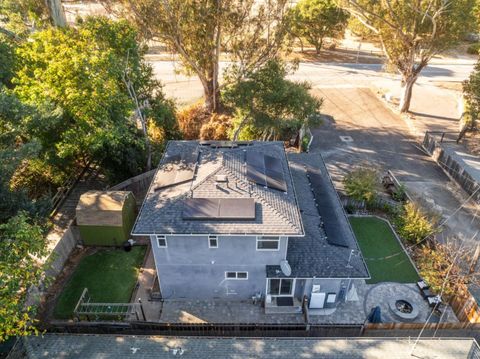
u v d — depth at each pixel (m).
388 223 29.66
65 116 27.62
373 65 62.53
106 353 18.55
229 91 33.09
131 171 31.94
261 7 36.69
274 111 32.09
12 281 16.28
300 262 21.52
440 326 19.67
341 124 45.06
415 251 27.08
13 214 21.09
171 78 54.50
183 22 36.31
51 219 28.34
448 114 47.66
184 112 43.59
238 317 22.19
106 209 25.88
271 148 26.64
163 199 21.53
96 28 29.77
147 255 26.38
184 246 20.80
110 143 27.48
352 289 23.22
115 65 27.75
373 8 41.47
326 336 20.03
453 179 35.34
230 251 21.02
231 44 38.84
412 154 39.47
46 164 30.31
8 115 21.75
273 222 20.06
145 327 19.92
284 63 33.84
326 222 24.14
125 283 24.30
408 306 22.80
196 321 21.91
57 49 26.89
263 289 22.83
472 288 24.42
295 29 56.16
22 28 41.94
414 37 40.94
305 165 30.11
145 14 34.03
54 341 19.17
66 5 67.38
